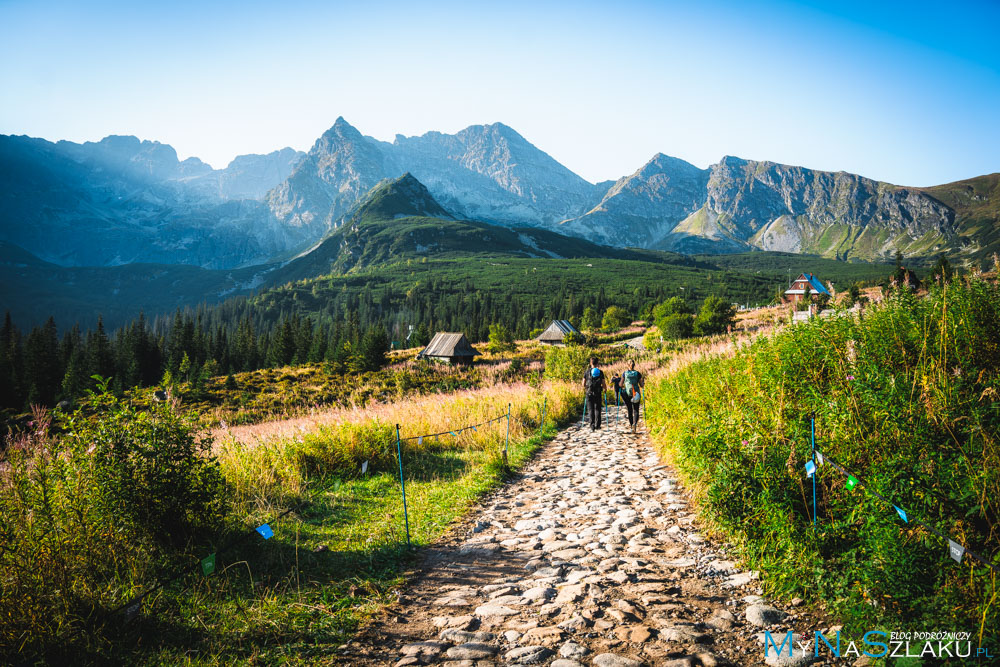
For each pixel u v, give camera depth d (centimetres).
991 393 448
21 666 340
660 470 962
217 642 391
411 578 532
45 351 9950
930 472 396
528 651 365
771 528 471
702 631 380
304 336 11962
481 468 1051
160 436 534
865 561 376
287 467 934
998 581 309
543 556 583
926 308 594
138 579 462
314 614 441
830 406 502
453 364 5794
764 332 977
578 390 2177
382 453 1098
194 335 13125
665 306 7250
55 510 456
